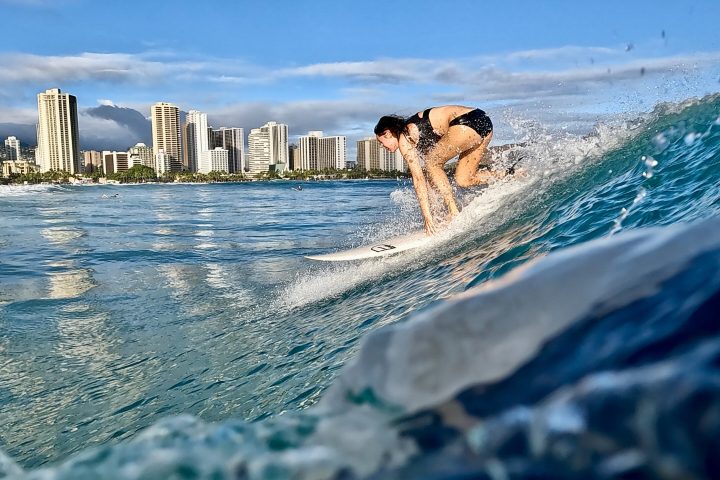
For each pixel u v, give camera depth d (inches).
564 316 23.4
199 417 105.0
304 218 611.5
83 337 170.2
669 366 17.1
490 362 22.9
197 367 135.7
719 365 16.0
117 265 304.0
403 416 22.3
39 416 116.9
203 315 189.2
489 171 230.2
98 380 134.1
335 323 147.4
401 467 19.3
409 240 228.4
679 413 15.2
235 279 254.2
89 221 626.5
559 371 20.3
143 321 185.3
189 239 428.1
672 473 14.4
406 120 216.1
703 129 148.5
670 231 26.9
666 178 136.1
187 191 2053.4
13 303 215.8
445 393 22.5
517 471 17.0
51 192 1958.7
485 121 216.5
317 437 22.8
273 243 391.2
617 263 25.4
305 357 125.5
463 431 19.8
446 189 219.6
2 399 126.6
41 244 406.6
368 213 655.1
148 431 25.6
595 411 17.2
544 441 17.5
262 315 179.5
